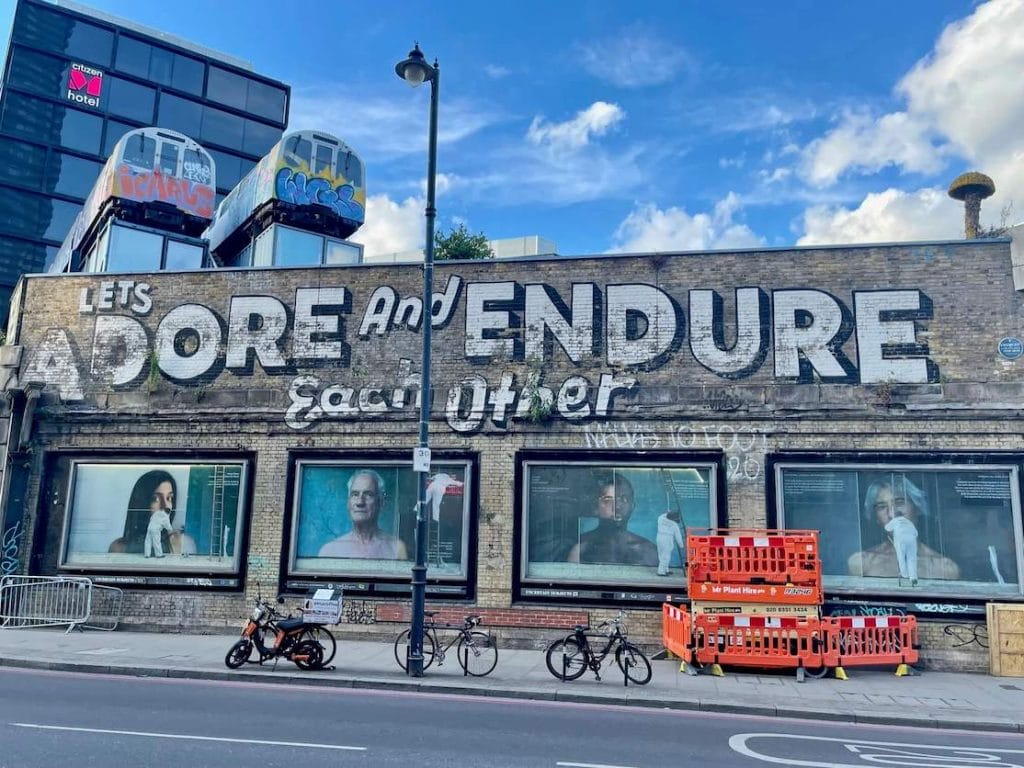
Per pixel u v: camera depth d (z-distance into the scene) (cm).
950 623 1412
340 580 1614
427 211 1342
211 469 1711
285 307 1750
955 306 1524
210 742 773
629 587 1521
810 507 1502
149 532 1703
